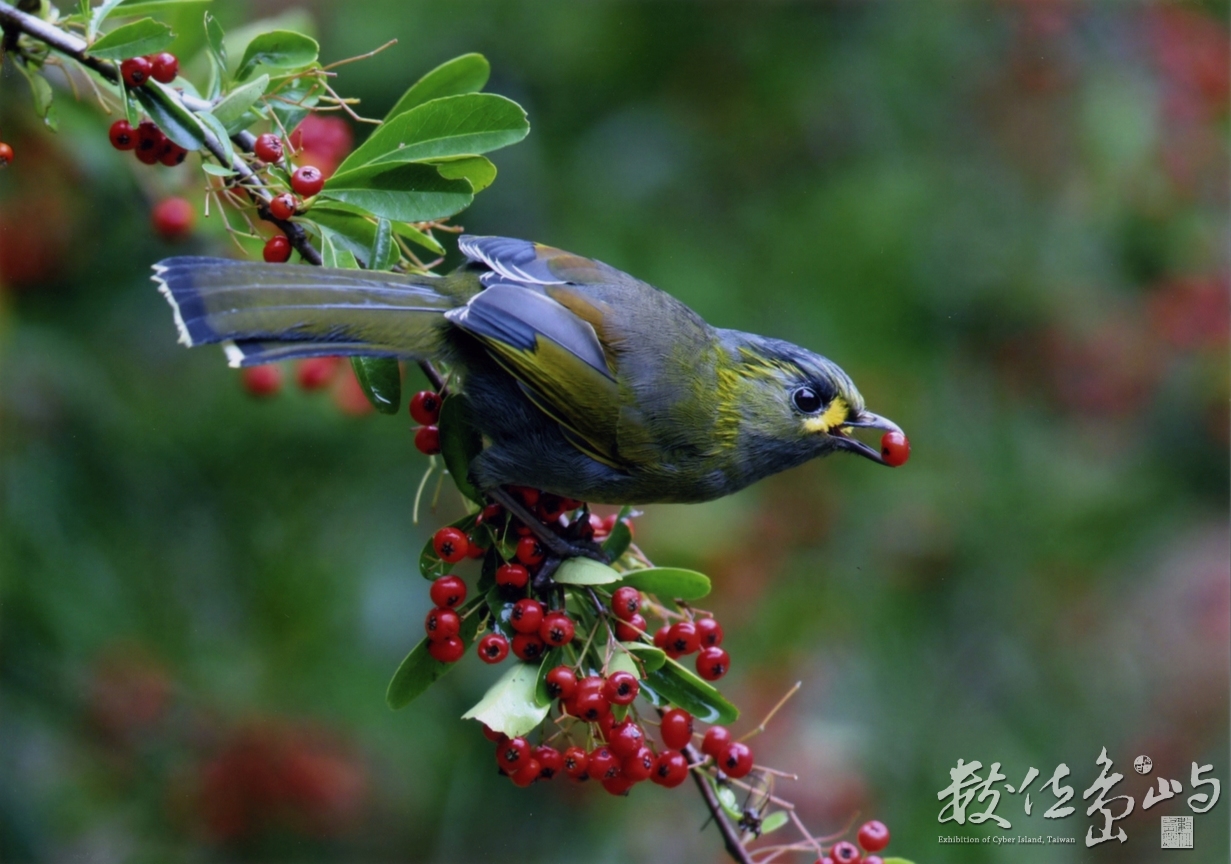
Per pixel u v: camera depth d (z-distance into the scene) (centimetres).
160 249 1181
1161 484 1436
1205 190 1494
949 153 1427
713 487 867
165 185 998
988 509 1368
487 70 764
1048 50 1436
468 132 709
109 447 1143
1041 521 1373
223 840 1130
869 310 1340
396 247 756
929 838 1196
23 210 1141
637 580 703
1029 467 1395
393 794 1172
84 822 1102
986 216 1424
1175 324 1455
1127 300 1483
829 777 1184
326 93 930
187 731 1135
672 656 711
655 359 813
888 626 1292
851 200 1357
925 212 1373
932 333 1391
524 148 1309
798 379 882
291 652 1155
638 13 1351
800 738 1203
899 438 885
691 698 685
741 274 1326
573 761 674
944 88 1427
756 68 1380
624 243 1304
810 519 1315
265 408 1184
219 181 767
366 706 1159
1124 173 1461
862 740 1217
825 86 1390
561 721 691
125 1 776
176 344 1186
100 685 1111
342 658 1163
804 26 1409
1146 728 1327
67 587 1092
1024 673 1329
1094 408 1438
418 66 1266
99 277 1180
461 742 1204
